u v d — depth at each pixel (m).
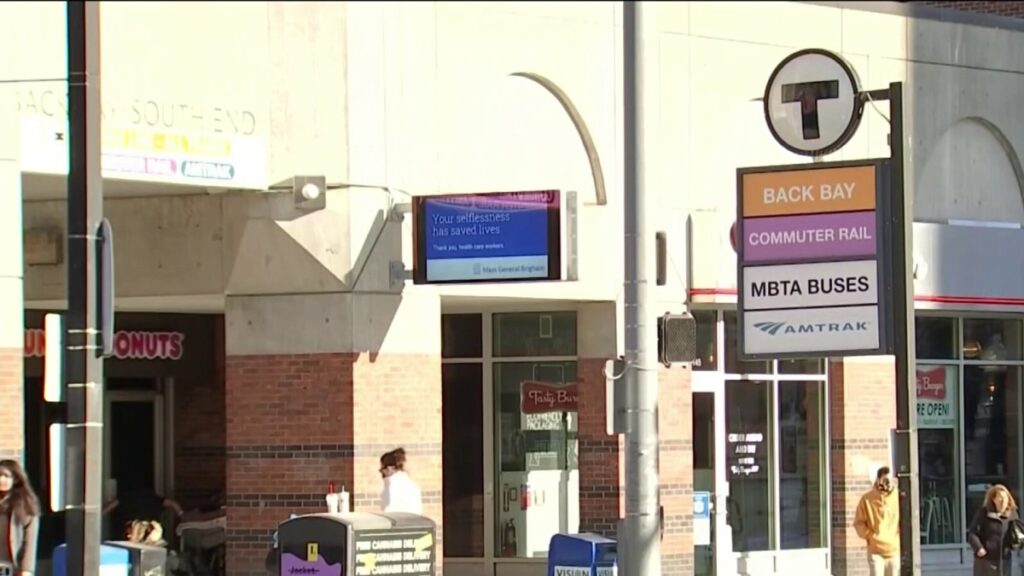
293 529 33.91
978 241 56.12
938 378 57.88
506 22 47.59
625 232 36.12
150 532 45.50
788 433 54.50
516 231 44.53
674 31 51.09
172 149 43.03
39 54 41.28
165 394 57.62
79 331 30.38
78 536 30.09
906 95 36.62
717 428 52.59
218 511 54.16
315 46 44.94
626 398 35.72
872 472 54.88
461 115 46.78
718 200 51.84
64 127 41.44
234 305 45.91
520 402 52.81
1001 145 57.66
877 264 36.81
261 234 45.38
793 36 53.38
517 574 52.41
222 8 43.97
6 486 38.16
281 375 45.31
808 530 54.75
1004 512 43.34
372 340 44.91
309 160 44.91
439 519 45.81
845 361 54.53
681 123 51.19
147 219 46.97
